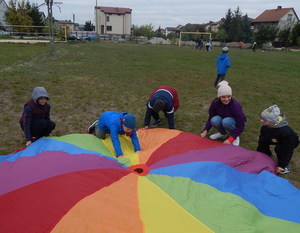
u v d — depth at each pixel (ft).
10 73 31.09
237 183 10.46
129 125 11.88
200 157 11.90
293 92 30.25
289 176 12.84
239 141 16.47
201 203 8.86
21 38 99.86
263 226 8.10
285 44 151.84
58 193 8.33
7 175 9.69
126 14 212.23
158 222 7.65
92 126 14.97
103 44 104.17
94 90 26.25
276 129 12.39
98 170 10.00
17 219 7.37
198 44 107.45
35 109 13.66
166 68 44.21
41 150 11.86
